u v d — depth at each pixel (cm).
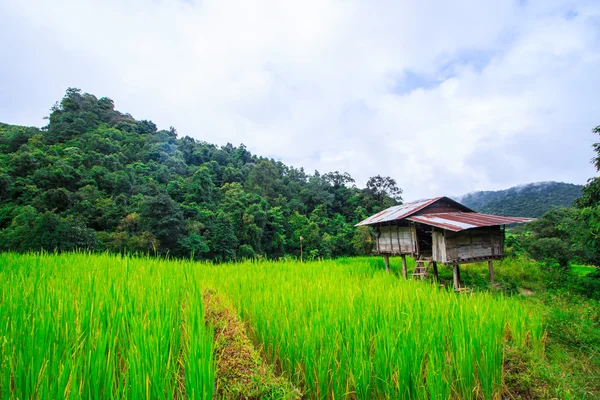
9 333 356
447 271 1880
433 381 406
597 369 637
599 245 1362
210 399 301
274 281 858
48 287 550
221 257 3831
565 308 941
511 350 564
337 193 8000
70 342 357
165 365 329
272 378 400
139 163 6438
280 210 5956
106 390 285
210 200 5422
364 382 402
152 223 3438
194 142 10069
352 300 645
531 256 2523
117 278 672
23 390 287
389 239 1822
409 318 556
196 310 455
